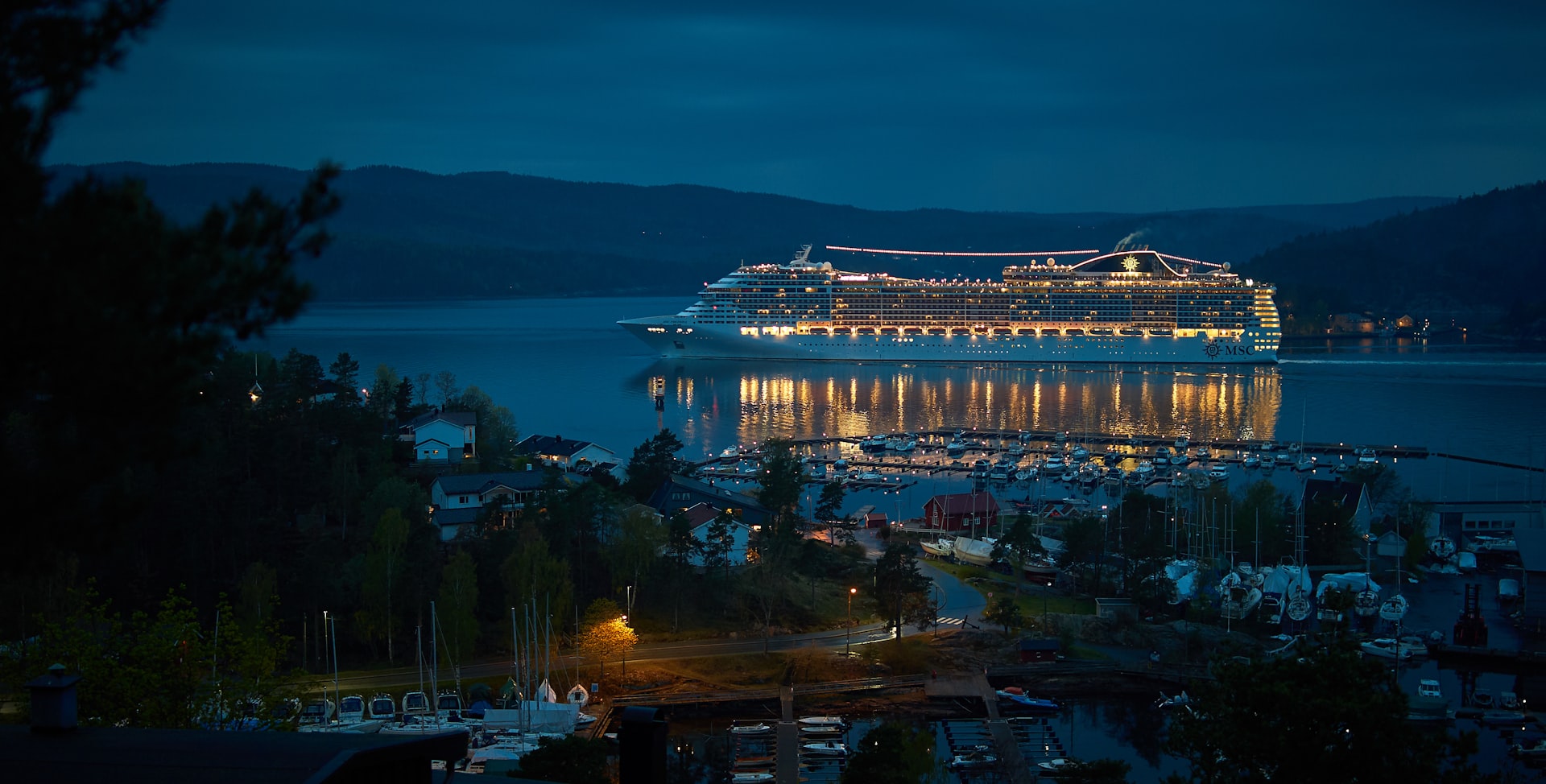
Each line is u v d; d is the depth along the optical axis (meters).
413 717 109.50
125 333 27.08
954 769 103.81
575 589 140.00
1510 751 108.38
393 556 126.94
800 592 147.88
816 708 117.62
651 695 117.81
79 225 26.77
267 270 29.09
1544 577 151.50
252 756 31.88
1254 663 62.09
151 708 70.31
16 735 33.31
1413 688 126.75
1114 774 84.50
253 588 120.88
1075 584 162.38
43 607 109.25
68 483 27.50
